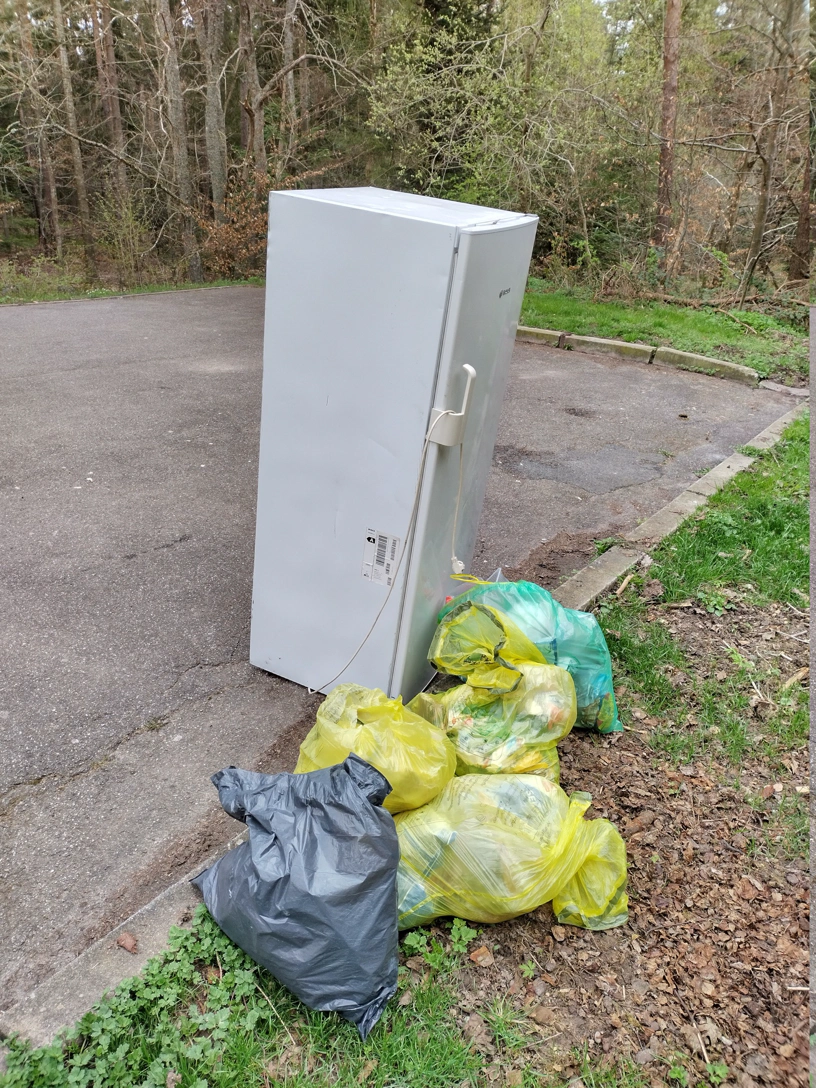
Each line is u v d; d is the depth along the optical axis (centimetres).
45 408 688
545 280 1462
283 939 197
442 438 261
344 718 255
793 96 1252
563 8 1444
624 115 1345
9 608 389
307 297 267
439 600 320
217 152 1817
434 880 226
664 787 291
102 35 1950
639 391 851
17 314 1100
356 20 1811
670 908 242
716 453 665
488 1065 195
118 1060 187
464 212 288
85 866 254
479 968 219
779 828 274
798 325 1188
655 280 1331
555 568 460
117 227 1756
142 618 389
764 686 350
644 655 364
